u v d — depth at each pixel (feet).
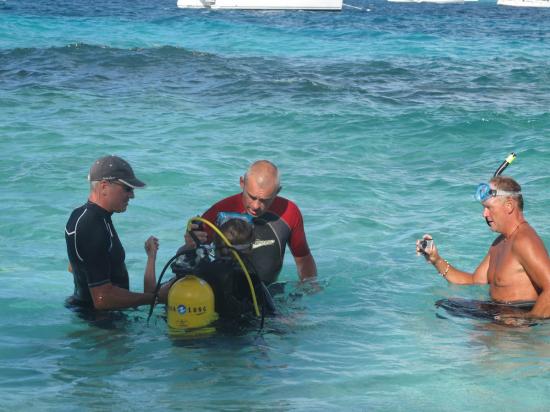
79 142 35.91
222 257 16.21
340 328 16.51
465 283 19.01
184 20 127.54
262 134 39.24
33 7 152.15
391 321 16.99
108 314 17.03
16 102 46.52
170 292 15.79
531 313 16.96
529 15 204.95
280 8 164.25
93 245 16.07
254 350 15.24
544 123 41.29
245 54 78.07
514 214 17.57
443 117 42.86
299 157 34.71
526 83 58.95
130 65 65.10
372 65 69.77
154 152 34.35
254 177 16.85
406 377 14.07
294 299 18.26
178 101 48.37
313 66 68.33
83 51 72.13
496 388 13.65
